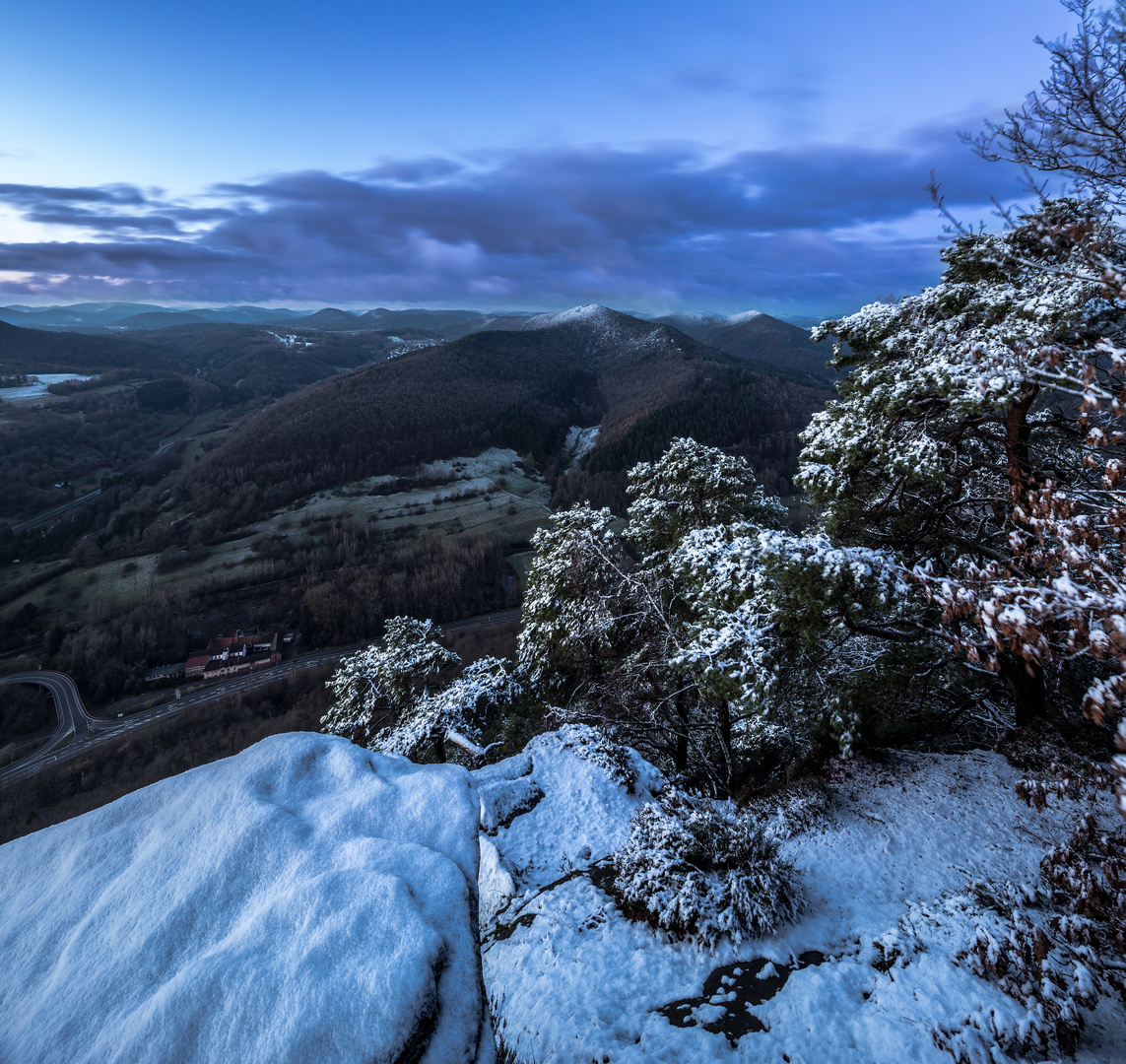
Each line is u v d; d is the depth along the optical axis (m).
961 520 11.24
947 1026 4.78
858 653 11.12
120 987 2.43
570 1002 5.47
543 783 9.96
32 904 2.95
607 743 11.12
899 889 7.26
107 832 3.35
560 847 8.56
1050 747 10.24
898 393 9.30
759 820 9.76
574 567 18.25
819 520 13.10
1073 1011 4.70
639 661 17.02
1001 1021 4.68
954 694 12.52
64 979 2.50
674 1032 4.95
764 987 5.48
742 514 18.06
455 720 17.27
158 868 3.06
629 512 20.23
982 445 10.86
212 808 3.44
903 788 9.96
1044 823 8.46
